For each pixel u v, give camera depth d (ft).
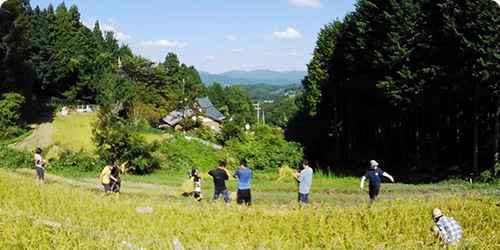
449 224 29.84
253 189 69.26
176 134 150.82
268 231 30.37
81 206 36.94
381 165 114.21
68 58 242.17
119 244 25.32
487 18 70.85
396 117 115.24
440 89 82.64
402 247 27.55
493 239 28.94
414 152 119.14
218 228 31.27
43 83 232.94
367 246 28.09
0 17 153.99
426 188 68.64
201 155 113.29
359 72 108.99
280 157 110.93
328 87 145.38
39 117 184.96
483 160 96.73
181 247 26.00
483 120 106.52
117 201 38.83
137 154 91.76
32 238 25.98
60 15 256.32
